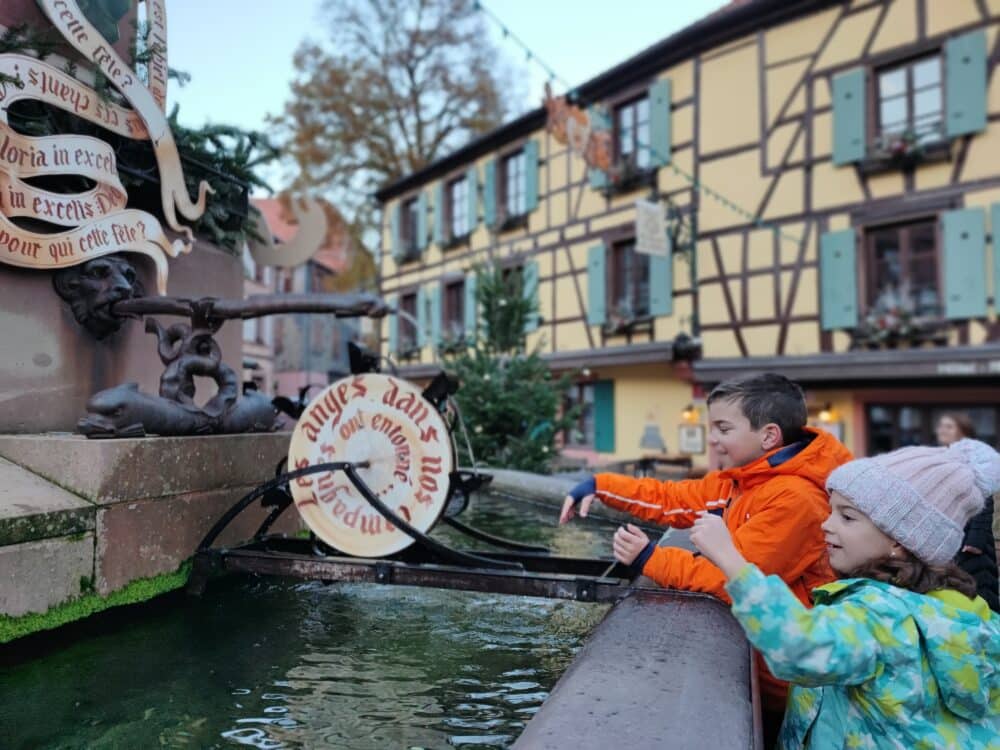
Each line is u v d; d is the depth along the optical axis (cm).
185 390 312
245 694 198
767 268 1205
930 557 132
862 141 1092
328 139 2239
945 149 1024
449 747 168
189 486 290
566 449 1638
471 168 1872
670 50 1319
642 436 1462
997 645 123
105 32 369
